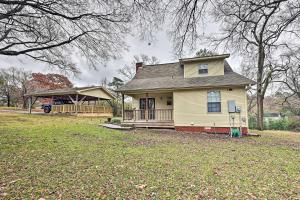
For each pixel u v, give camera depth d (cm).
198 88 1284
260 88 1861
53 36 683
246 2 537
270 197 335
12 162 501
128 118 1509
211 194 344
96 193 341
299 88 2034
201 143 866
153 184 384
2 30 632
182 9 424
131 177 420
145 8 426
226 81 1227
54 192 342
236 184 391
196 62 1423
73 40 691
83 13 618
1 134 839
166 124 1368
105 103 2942
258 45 1341
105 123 1524
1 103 3859
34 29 657
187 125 1312
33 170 452
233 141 952
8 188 354
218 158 595
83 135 938
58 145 706
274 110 3466
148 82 1513
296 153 684
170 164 521
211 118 1264
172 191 354
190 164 525
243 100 1199
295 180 416
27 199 313
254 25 747
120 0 513
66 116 1909
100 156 588
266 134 1358
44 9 593
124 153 634
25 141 735
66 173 439
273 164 536
